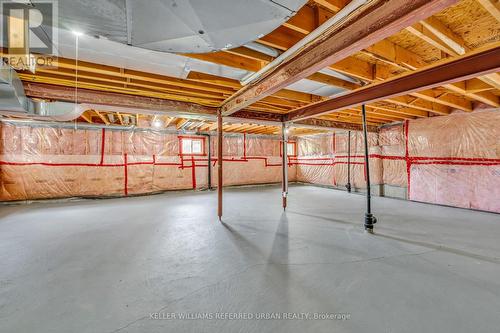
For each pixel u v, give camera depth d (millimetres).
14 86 2207
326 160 8180
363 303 1632
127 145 6559
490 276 1990
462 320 1452
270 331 1374
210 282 1917
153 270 2125
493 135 4199
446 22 1689
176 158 7242
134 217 4102
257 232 3232
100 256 2432
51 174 5645
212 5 1023
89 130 6074
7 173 5258
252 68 2309
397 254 2455
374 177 6367
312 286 1853
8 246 2713
